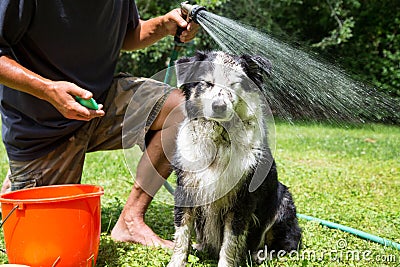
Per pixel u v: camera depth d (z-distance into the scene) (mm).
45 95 2643
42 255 2488
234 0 12609
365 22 14109
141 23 3795
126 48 3900
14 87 2715
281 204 3363
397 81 12984
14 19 2844
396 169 6680
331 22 14156
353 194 5195
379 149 8508
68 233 2500
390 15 13930
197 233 3324
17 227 2479
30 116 3152
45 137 3176
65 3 3006
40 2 2920
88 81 3256
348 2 13617
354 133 10562
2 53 2785
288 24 14328
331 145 8969
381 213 4418
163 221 3979
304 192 5180
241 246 3051
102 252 3141
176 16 3486
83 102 2650
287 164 6918
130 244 3361
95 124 3398
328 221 4066
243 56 3215
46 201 2428
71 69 3184
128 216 3482
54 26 3020
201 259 3246
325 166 6918
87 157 6801
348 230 3811
